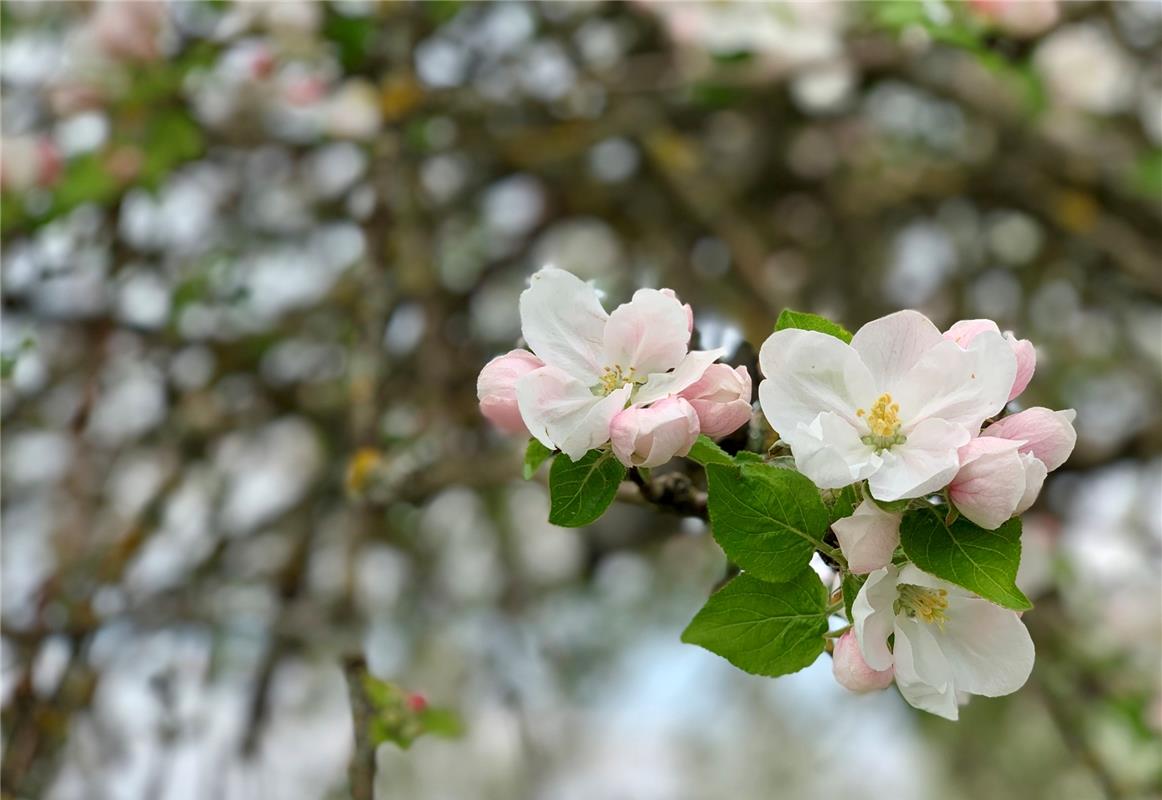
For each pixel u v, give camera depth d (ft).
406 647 14.02
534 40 13.32
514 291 14.49
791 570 4.57
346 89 12.85
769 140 15.29
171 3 12.19
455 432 12.39
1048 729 15.48
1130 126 14.21
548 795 14.42
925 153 15.25
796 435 4.29
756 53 11.77
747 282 12.55
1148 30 13.79
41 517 12.69
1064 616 12.59
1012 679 4.53
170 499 12.42
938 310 14.74
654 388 4.70
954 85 13.58
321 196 13.87
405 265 12.21
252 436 13.99
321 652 11.78
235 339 13.53
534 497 15.25
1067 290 14.97
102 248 12.74
